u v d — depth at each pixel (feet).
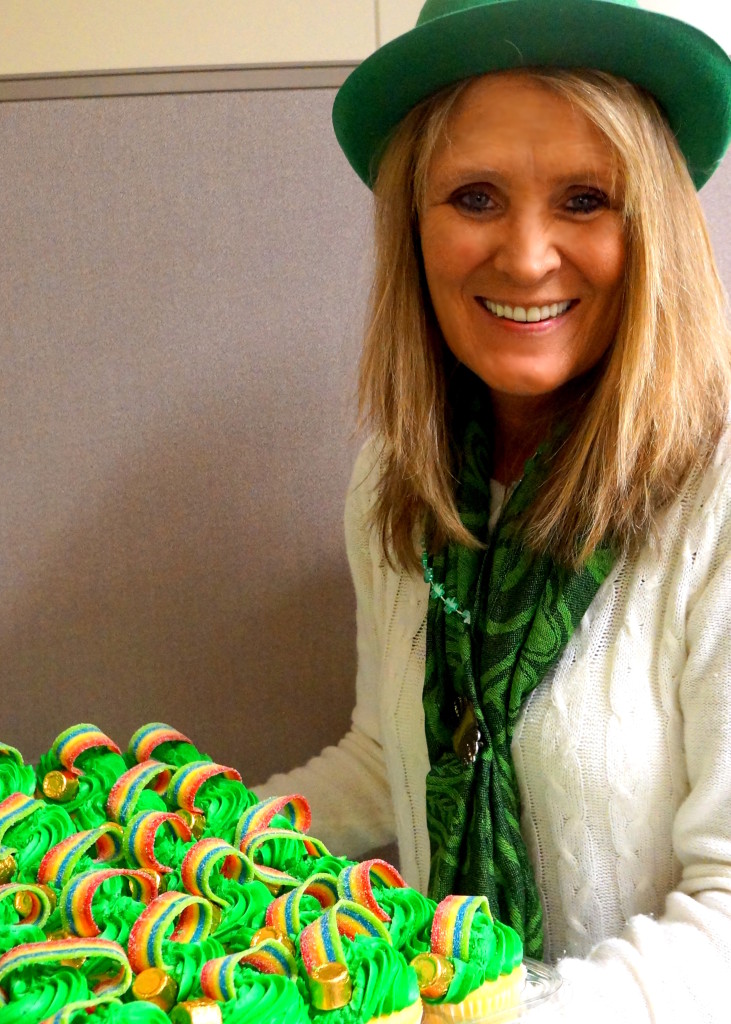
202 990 1.36
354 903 1.51
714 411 2.29
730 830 2.03
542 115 2.08
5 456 3.57
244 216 3.42
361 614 3.01
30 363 3.51
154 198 3.42
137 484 3.58
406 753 2.68
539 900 2.37
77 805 2.05
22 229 3.44
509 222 2.16
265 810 1.92
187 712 3.70
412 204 2.42
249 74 3.34
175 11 3.30
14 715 3.70
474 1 2.17
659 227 2.11
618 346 2.16
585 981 1.72
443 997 1.42
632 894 2.31
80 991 1.37
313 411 3.52
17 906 1.66
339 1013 1.34
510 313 2.25
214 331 3.49
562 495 2.22
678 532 2.20
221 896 1.66
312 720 3.71
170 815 1.89
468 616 2.41
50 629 3.66
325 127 3.36
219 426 3.54
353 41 3.31
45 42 3.32
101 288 3.47
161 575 3.62
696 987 1.73
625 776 2.23
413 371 2.52
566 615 2.25
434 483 2.50
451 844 2.33
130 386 3.52
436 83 2.21
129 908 1.63
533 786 2.35
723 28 3.18
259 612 3.65
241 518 3.60
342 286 3.45
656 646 2.23
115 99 3.35
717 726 2.07
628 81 2.14
